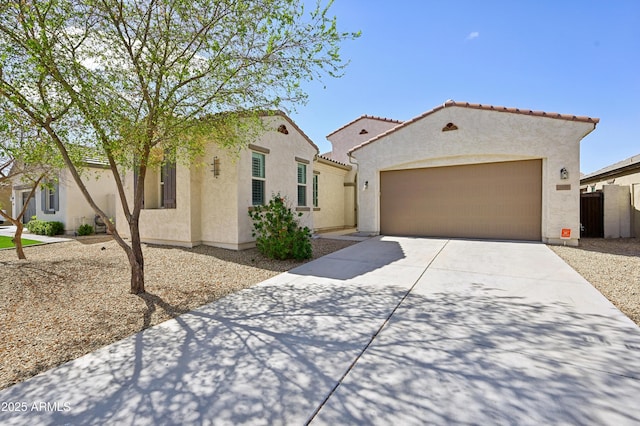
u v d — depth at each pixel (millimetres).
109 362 3373
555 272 6953
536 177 11547
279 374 3070
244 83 5836
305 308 4949
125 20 5199
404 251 9867
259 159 10883
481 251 9656
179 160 8930
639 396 2652
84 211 16609
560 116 10781
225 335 3998
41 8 4461
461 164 12609
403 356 3379
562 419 2389
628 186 13297
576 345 3564
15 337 4012
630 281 6180
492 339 3742
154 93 5590
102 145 5695
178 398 2725
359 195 14469
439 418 2418
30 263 7980
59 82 4836
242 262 8414
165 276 7031
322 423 2391
